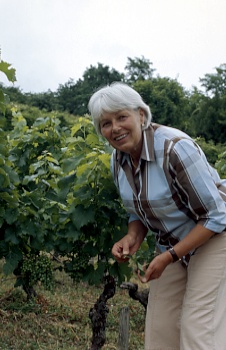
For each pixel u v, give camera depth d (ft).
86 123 16.97
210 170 10.23
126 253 11.26
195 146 10.00
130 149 10.23
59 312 20.02
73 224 15.19
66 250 16.17
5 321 18.49
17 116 23.34
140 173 10.32
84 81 154.81
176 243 10.73
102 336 15.72
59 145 22.00
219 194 9.95
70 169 15.24
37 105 128.77
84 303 21.74
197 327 10.03
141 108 10.31
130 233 11.62
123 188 10.89
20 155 21.54
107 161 13.93
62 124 76.43
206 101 128.26
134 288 18.35
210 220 9.85
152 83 143.95
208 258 10.19
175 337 11.28
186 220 10.37
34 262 16.40
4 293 21.66
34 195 16.85
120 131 10.14
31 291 20.26
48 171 19.53
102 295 15.76
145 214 10.71
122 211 14.87
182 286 11.25
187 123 138.62
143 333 19.29
